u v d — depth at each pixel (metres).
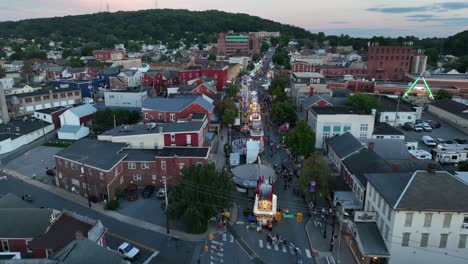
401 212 35.75
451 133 88.56
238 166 59.59
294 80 127.62
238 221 49.44
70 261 26.66
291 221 49.03
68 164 57.06
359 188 48.03
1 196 55.81
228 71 158.88
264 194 50.06
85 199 55.50
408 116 94.00
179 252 42.22
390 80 151.75
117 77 137.75
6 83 133.75
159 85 140.50
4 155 75.19
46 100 107.88
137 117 92.50
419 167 50.56
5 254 37.34
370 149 56.12
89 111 95.75
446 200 36.09
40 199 55.25
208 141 75.19
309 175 50.62
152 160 58.00
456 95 128.00
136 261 40.28
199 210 45.09
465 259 36.94
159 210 52.09
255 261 40.59
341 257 41.16
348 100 89.44
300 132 67.00
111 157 57.16
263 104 119.75
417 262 37.28
